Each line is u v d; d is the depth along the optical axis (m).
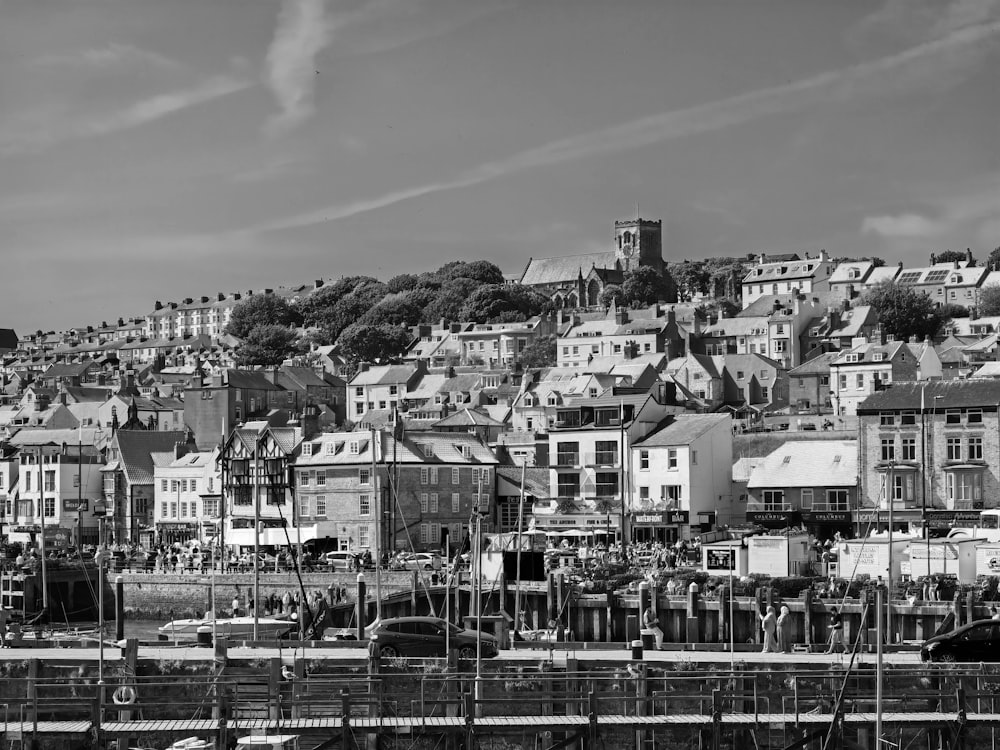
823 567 108.56
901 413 135.00
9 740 59.28
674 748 68.56
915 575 103.50
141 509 179.00
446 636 73.00
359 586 90.31
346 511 152.50
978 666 68.06
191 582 124.19
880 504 131.25
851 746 62.06
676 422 149.38
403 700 68.00
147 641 91.12
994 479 130.50
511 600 107.75
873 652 79.38
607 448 148.88
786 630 81.69
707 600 96.56
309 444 158.12
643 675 65.88
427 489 153.00
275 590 121.00
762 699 67.94
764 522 138.50
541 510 152.50
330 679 64.06
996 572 103.62
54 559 132.38
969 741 67.94
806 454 143.25
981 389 133.62
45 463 181.38
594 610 101.81
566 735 68.00
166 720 62.84
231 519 161.88
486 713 67.81
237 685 63.56
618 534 141.50
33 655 75.94
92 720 60.28
